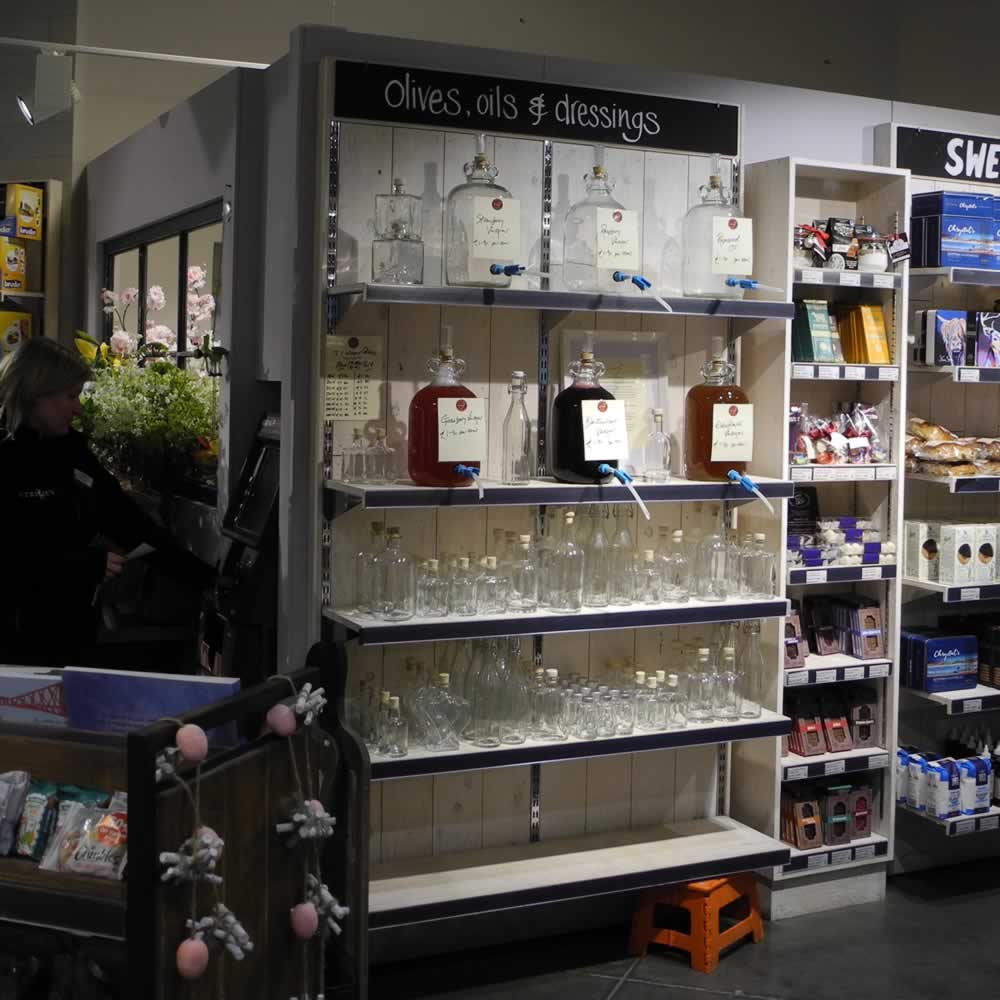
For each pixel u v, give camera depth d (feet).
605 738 11.57
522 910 12.47
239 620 11.82
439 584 11.16
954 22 22.12
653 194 12.40
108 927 7.16
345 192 11.11
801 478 12.50
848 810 13.43
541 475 12.14
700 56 21.85
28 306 19.93
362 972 8.82
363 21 20.38
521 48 20.98
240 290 12.92
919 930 12.84
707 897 11.89
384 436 11.44
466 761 10.95
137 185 16.97
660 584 12.12
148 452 15.83
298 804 8.02
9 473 11.48
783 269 12.37
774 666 12.70
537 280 11.93
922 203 13.73
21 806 7.64
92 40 19.93
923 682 13.79
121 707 7.63
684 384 12.71
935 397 14.64
